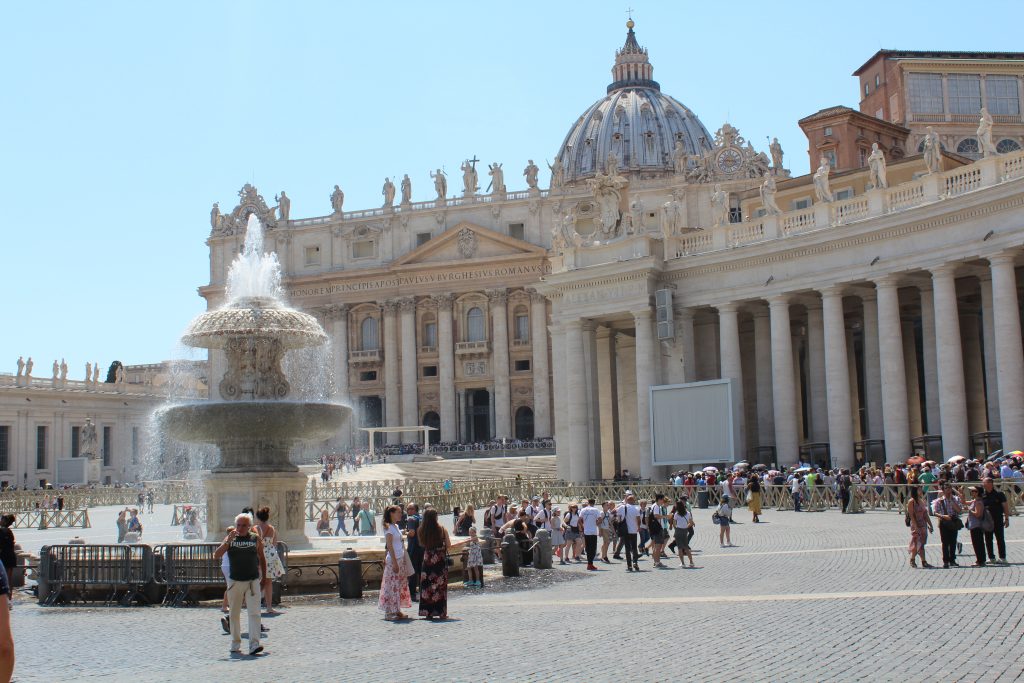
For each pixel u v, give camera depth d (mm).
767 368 44500
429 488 48188
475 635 14219
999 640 12188
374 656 12938
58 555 19141
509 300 103000
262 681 11578
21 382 94938
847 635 12984
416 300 106188
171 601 18328
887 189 38406
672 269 44219
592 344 46812
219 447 22172
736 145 94938
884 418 37812
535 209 102375
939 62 70625
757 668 11359
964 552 21078
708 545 25766
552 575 21906
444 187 106375
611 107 164000
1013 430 33688
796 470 35031
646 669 11492
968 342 43219
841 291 39812
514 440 92812
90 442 90375
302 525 22203
